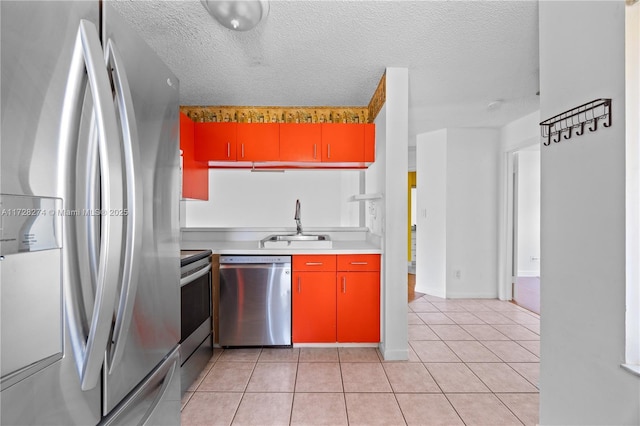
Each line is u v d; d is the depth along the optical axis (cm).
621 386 93
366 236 312
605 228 98
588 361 104
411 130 403
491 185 392
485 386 195
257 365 223
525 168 522
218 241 311
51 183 60
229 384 198
